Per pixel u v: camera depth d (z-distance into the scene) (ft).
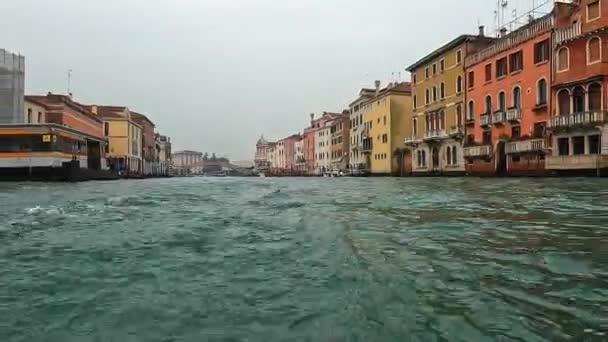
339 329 10.23
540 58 106.01
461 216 29.19
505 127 119.03
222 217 30.83
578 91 95.14
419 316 10.83
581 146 94.02
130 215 32.27
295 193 59.16
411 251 18.20
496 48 122.01
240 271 15.65
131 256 18.30
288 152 412.77
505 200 40.22
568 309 11.11
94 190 67.41
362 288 13.17
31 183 100.12
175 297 12.89
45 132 113.80
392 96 188.75
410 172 177.58
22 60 128.16
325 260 16.98
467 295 12.33
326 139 298.15
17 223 27.91
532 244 19.26
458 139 140.77
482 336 9.61
